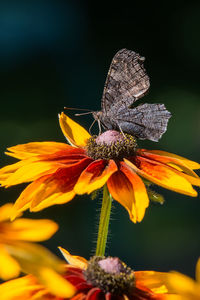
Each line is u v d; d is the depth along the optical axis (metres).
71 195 0.54
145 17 2.11
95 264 0.51
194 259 1.06
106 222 0.54
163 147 1.57
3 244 0.45
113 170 0.55
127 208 0.53
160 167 0.57
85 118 1.76
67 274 0.51
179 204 1.24
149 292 0.51
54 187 0.54
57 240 1.08
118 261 0.51
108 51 2.07
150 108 0.58
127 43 2.09
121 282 0.51
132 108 0.59
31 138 1.55
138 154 0.58
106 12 2.11
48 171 0.55
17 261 0.45
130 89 0.59
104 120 0.59
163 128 0.58
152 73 2.02
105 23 2.10
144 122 0.59
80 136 0.60
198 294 0.43
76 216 1.17
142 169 0.57
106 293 0.50
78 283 0.51
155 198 0.54
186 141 1.61
